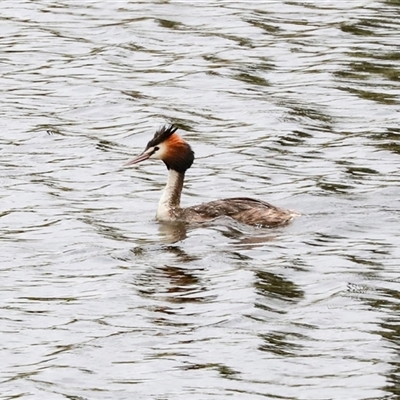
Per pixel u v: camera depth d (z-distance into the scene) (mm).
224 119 24172
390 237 17859
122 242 17922
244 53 28094
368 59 27422
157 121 24078
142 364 14055
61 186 20656
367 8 31156
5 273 16891
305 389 13367
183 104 25109
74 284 16438
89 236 18156
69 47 28938
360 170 21078
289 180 20703
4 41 29500
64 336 14859
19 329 15078
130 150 22688
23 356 14383
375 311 15242
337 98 25125
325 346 14336
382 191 19891
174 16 30938
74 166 21688
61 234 18297
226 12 31094
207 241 17812
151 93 25844
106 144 22969
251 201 18922
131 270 16812
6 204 19703
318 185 20281
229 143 22766
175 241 17891
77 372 13914
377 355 14078
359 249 17391
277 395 13258
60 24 30688
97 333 14906
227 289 16016
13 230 18547
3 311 15609
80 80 26734
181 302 15703
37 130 23656
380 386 13359
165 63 27641
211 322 15070
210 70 27016
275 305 15523
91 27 30359
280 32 29516
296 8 31359
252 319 15094
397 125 23547
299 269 16656
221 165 21594
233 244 17688
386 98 25078
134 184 20766
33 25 30672
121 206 19625
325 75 26438
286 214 18562
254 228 18297
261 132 23328
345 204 19344
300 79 26344
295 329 14812
